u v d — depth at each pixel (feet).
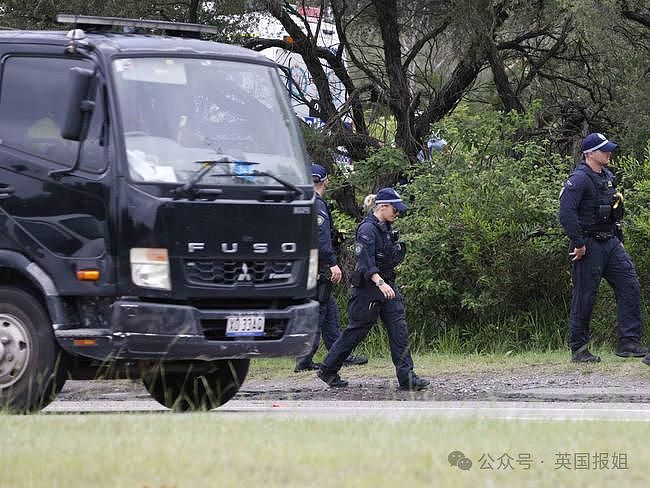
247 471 57.57
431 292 183.52
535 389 127.75
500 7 229.45
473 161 194.29
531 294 181.57
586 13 200.85
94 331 95.40
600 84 248.73
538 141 226.38
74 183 96.27
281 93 104.88
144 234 94.12
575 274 142.41
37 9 206.08
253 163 99.25
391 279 133.69
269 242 98.17
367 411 104.63
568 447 64.69
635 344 141.69
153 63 99.25
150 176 94.89
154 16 223.92
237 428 73.87
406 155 227.81
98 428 74.38
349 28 242.58
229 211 96.37
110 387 138.72
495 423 75.56
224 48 104.42
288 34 236.22
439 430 71.82
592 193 140.05
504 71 238.48
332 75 242.17
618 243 142.20
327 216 147.33
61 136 97.04
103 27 108.88
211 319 95.91
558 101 258.37
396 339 132.26
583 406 111.14
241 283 97.14
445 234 183.01
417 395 127.24
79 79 95.30
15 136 99.04
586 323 142.51
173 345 94.48
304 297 101.30
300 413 100.63
